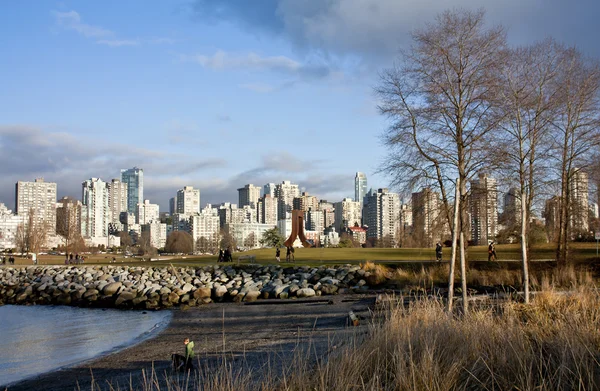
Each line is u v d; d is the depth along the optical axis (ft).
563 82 112.88
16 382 51.70
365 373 30.86
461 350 32.37
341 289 123.75
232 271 154.71
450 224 107.45
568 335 32.99
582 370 28.09
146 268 175.32
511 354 31.22
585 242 179.63
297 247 316.40
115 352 64.49
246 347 57.82
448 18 106.73
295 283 132.87
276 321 80.12
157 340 71.97
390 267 133.39
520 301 63.36
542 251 169.27
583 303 47.14
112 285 136.98
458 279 112.57
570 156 115.24
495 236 161.48
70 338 79.05
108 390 43.96
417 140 109.19
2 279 179.73
